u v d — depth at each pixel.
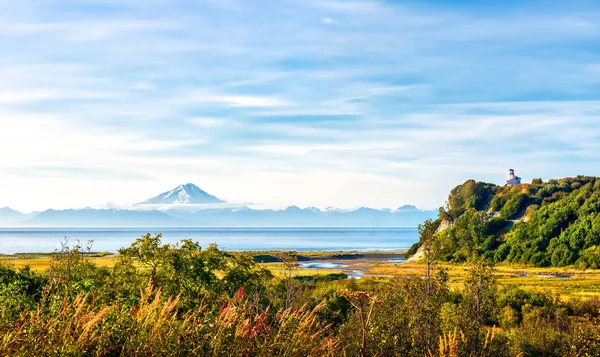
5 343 6.41
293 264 42.75
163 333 7.38
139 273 24.14
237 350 7.74
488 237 147.50
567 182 175.00
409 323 15.51
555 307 49.59
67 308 7.31
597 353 15.34
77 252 25.98
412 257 159.62
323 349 9.11
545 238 134.00
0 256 119.31
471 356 15.62
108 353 7.09
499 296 52.72
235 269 27.34
